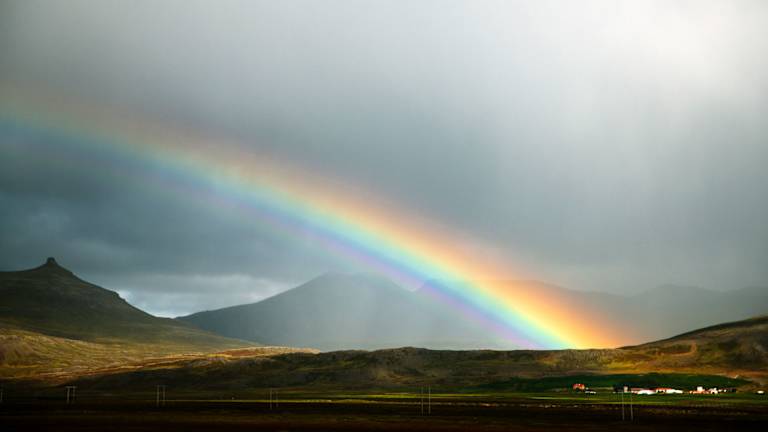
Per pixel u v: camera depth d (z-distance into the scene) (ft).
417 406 518.78
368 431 341.41
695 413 416.46
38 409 525.75
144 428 363.76
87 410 508.94
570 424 358.84
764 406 473.67
